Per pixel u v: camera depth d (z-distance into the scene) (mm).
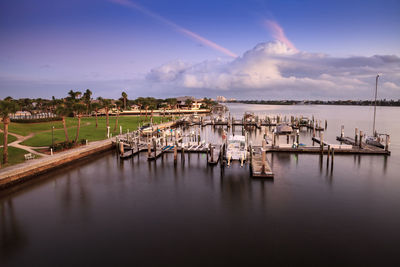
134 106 178375
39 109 130125
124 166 41000
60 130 72062
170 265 17188
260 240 20047
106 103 78188
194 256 18094
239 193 29641
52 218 23969
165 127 90688
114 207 26297
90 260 17781
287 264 17203
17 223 23094
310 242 19734
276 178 34688
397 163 41656
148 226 22391
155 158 43938
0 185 30312
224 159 42812
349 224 22484
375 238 20250
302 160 43625
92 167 40625
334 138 69438
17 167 33531
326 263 17297
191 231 21469
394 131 85500
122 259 17859
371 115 179250
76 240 20297
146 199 28312
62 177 35781
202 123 105438
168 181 33969
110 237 20641
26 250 19031
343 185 32094
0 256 18375
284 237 20469
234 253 18422
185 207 26188
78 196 29172
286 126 75438
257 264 17219
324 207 25891
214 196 28922
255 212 24875
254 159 41469
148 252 18609
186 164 41469
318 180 33875
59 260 17828
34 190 30875
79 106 49281
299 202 27156
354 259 17703
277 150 48875
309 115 179125
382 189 30688
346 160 43594
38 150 44438
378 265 17078
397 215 24109
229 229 21781
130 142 53562
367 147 50375
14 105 34781
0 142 50531
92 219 23734
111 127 81375
